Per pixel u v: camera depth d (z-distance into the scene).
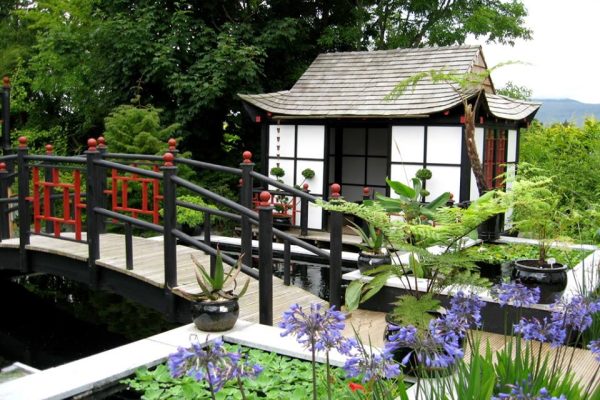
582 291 4.88
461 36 16.77
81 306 7.85
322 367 3.90
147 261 6.45
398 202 4.79
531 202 4.97
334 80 11.50
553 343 2.68
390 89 10.72
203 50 13.82
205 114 14.16
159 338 4.38
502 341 4.91
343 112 10.40
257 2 14.29
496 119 10.17
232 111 14.46
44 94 17.56
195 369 2.07
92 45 14.37
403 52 11.53
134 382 3.73
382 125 11.11
